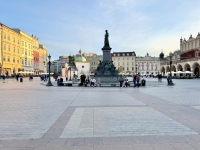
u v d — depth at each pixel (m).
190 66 69.31
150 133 5.89
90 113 8.73
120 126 6.63
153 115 8.31
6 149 4.70
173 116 8.14
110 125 6.76
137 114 8.51
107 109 9.67
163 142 5.13
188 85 29.03
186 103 11.62
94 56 136.88
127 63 133.88
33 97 14.52
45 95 15.82
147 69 136.25
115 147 4.79
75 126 6.64
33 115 8.37
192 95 15.71
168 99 13.33
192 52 83.38
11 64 68.06
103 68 38.19
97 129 6.29
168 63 89.75
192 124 6.89
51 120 7.49
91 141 5.20
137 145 4.92
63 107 10.28
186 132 5.98
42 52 103.94
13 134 5.81
